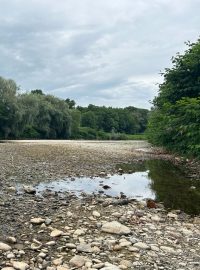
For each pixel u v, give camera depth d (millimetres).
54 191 12727
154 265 6484
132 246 7359
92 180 16094
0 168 17453
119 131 160000
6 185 13180
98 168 20391
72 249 7020
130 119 164375
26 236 7648
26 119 78375
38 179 15180
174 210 11016
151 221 9523
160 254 7062
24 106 78938
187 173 19953
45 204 10500
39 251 6863
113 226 8273
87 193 12859
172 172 20422
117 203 11203
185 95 31078
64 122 95500
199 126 23094
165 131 30922
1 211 9344
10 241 7199
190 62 29344
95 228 8438
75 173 17734
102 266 6254
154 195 13430
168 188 14914
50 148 35781
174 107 28125
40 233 7891
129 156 31031
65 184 14539
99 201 11352
